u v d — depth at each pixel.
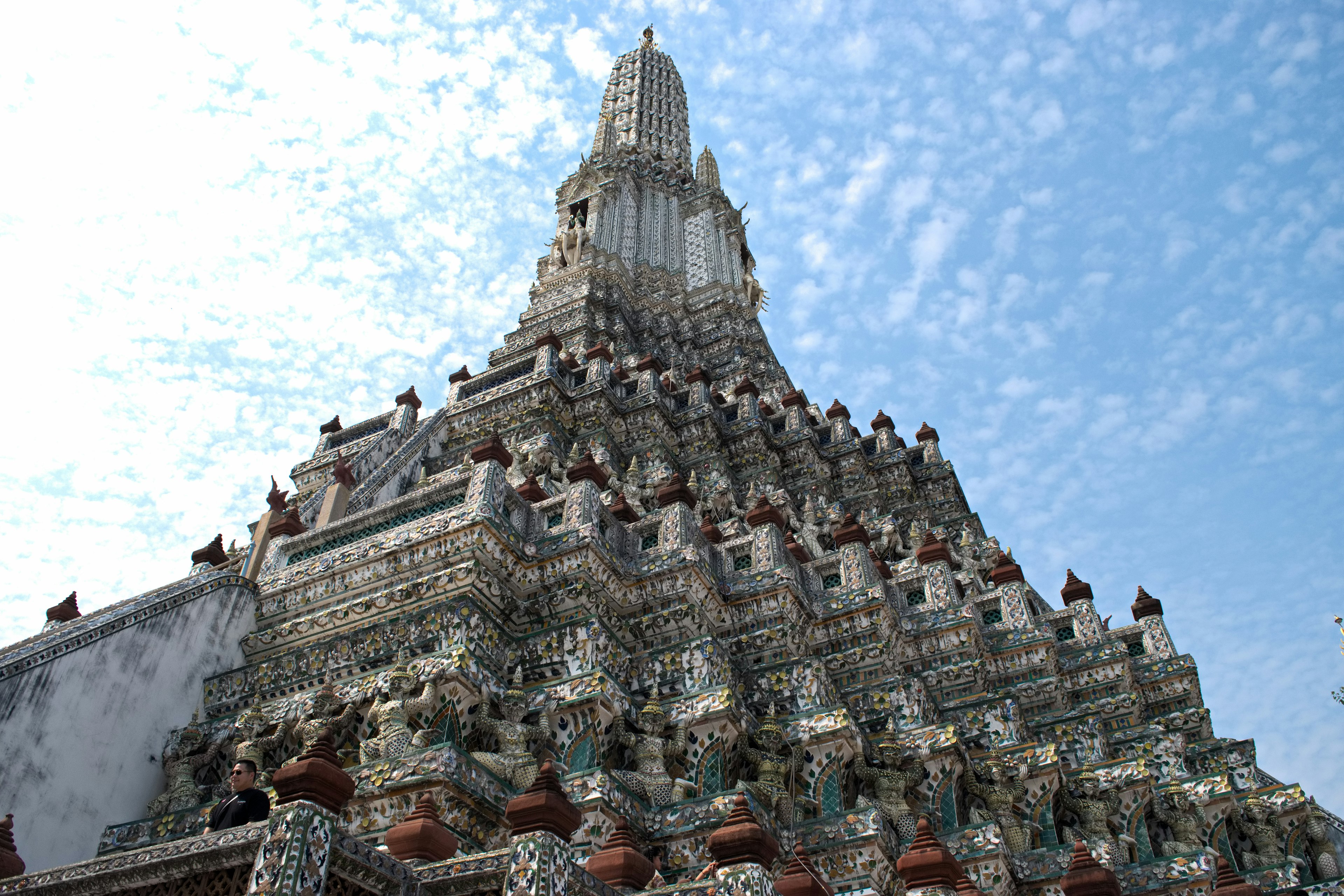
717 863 7.95
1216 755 19.08
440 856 8.77
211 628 15.47
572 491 16.12
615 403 28.12
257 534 17.50
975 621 19.08
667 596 15.59
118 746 13.69
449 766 10.96
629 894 8.20
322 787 7.42
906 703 15.58
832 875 12.08
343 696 12.78
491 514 14.85
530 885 7.48
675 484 17.19
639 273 44.38
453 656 12.44
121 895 7.86
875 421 35.09
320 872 7.18
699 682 13.85
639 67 62.09
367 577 15.44
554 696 12.88
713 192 50.94
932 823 13.74
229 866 7.45
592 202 46.56
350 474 23.33
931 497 33.47
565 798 8.05
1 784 12.27
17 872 8.77
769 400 35.97
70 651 13.58
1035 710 19.36
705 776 12.80
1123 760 15.81
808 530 25.55
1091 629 22.11
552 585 14.98
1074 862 10.75
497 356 37.28
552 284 41.62
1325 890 15.04
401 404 28.89
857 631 17.36
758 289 49.84
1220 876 12.41
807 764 13.51
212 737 13.93
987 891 12.91
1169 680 20.89
